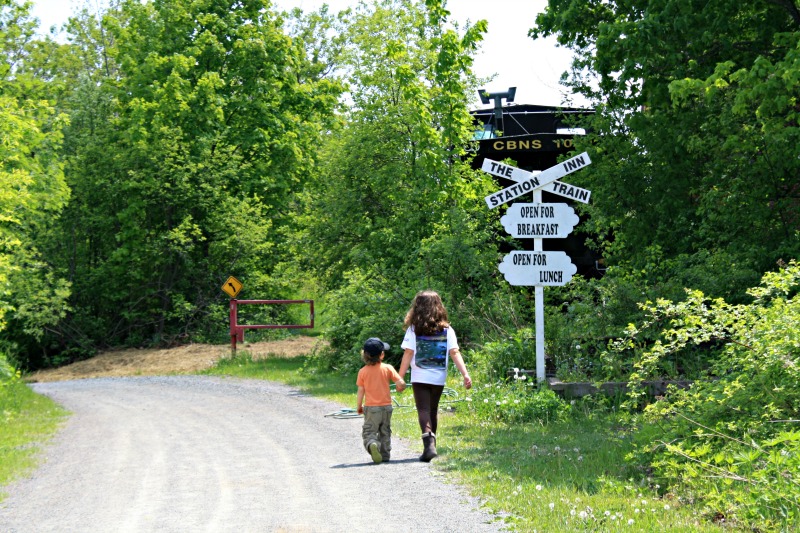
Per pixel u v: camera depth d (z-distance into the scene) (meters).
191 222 29.88
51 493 8.21
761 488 6.24
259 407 14.27
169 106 29.86
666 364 11.52
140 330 31.16
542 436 10.02
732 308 8.55
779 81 13.59
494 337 14.98
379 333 17.81
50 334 29.92
